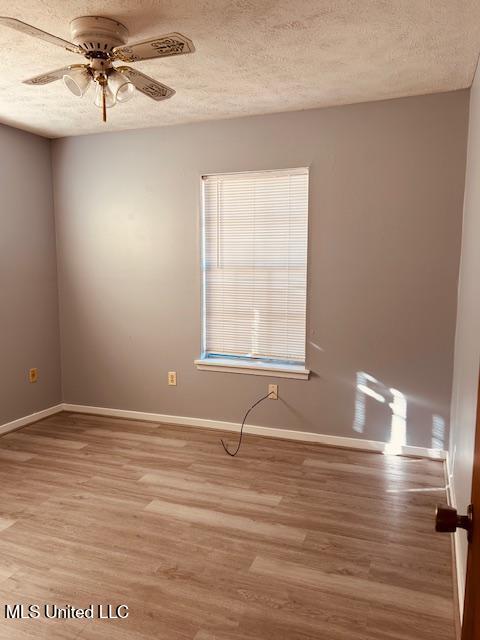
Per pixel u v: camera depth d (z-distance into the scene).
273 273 3.60
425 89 2.94
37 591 1.99
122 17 2.01
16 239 3.84
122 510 2.62
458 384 2.71
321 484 2.91
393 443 3.36
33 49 2.32
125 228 3.97
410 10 1.96
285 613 1.86
